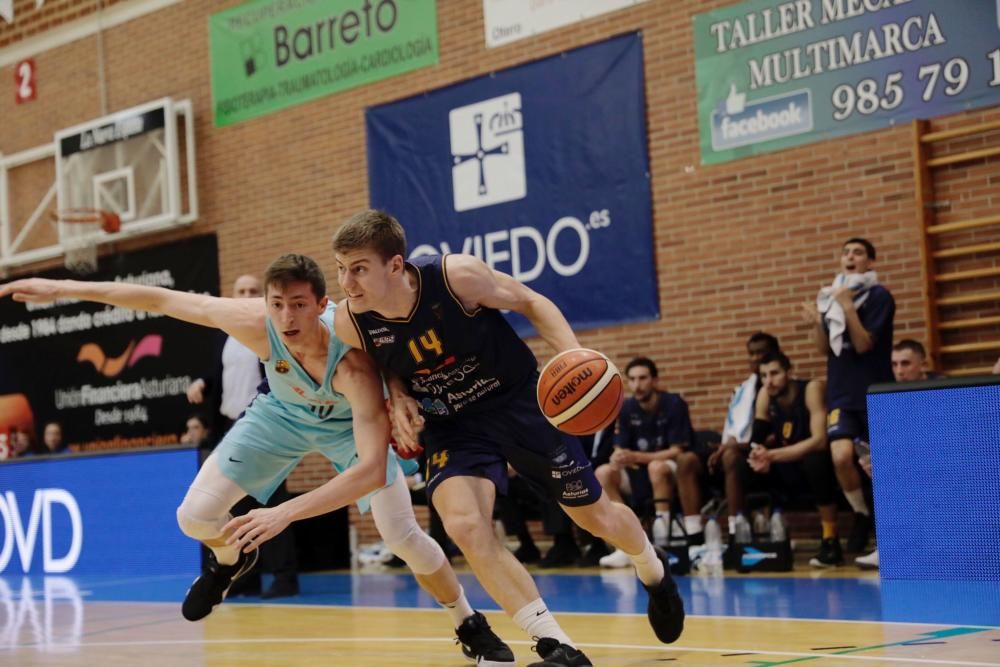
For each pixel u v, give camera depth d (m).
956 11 8.02
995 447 5.62
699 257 9.20
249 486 4.26
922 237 8.02
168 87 12.96
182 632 5.63
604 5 9.73
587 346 9.77
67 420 13.32
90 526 9.28
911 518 5.91
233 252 12.33
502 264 10.30
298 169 11.81
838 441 7.28
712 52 9.14
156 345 12.60
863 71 8.42
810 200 8.66
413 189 10.89
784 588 6.23
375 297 3.50
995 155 7.86
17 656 4.91
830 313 7.41
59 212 13.34
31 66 14.27
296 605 6.79
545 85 10.04
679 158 9.31
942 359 8.02
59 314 13.45
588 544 8.81
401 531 3.99
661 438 8.25
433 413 3.83
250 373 7.59
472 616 4.11
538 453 3.75
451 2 10.70
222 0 12.43
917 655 3.75
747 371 8.94
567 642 3.46
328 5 11.55
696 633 4.66
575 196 9.84
